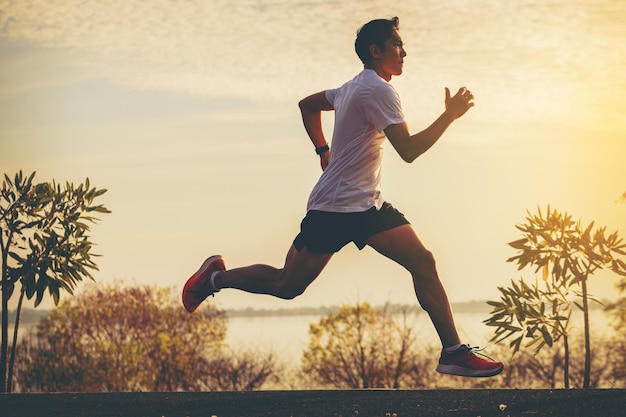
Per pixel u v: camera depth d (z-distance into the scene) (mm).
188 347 18406
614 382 15164
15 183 6117
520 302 6254
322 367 17984
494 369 3475
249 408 3697
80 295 18266
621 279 12578
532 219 6418
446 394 3877
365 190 3463
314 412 3564
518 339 6242
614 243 6336
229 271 3936
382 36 3564
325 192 3484
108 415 3623
